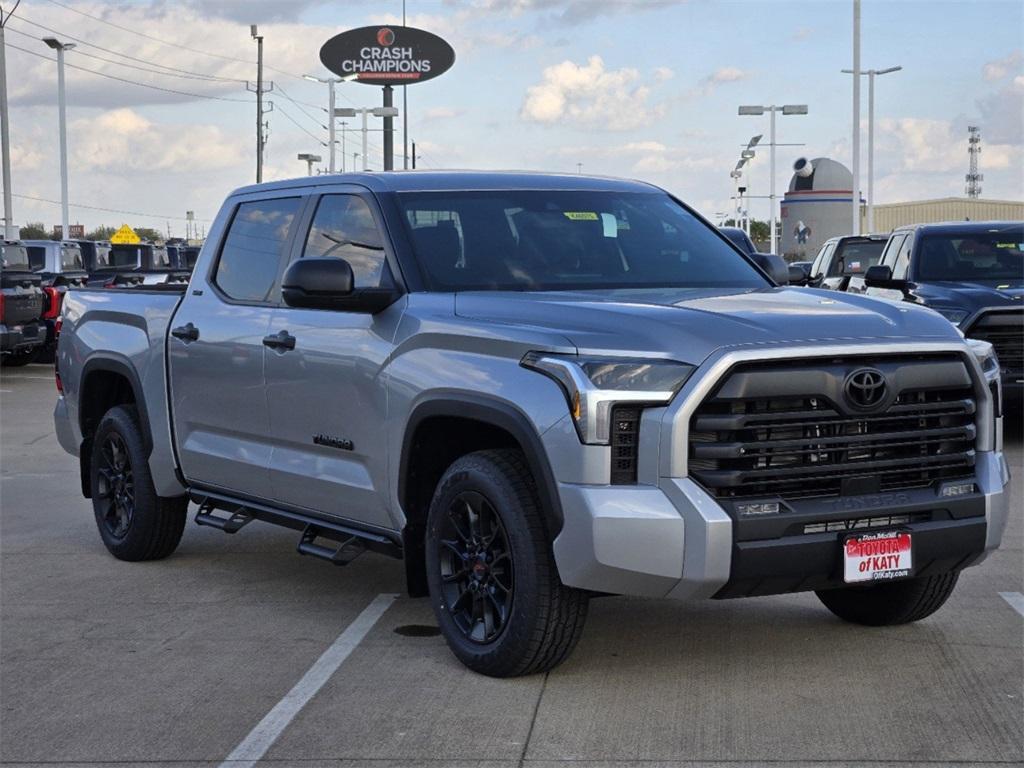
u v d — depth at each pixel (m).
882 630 6.02
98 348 7.80
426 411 5.37
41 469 11.56
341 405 5.91
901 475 5.02
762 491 4.78
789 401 4.79
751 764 4.39
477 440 5.61
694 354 4.73
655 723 4.79
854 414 4.84
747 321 4.89
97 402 8.12
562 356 4.86
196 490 7.19
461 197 6.15
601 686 5.22
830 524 4.84
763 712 4.90
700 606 6.47
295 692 5.23
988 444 5.21
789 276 6.50
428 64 63.03
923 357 5.00
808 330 4.87
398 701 5.09
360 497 5.87
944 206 65.00
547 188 6.39
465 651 5.36
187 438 7.12
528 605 5.02
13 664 5.69
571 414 4.76
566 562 4.82
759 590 4.83
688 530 4.66
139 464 7.48
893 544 4.93
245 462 6.61
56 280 22.81
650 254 6.15
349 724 4.85
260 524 8.88
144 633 6.16
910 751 4.49
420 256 5.81
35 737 4.78
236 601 6.75
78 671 5.57
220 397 6.79
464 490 5.29
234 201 7.16
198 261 7.25
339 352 5.90
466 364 5.23
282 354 6.28
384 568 7.51
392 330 5.66
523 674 5.25
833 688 5.18
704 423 4.70
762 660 5.55
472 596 5.40
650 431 4.72
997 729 4.70
